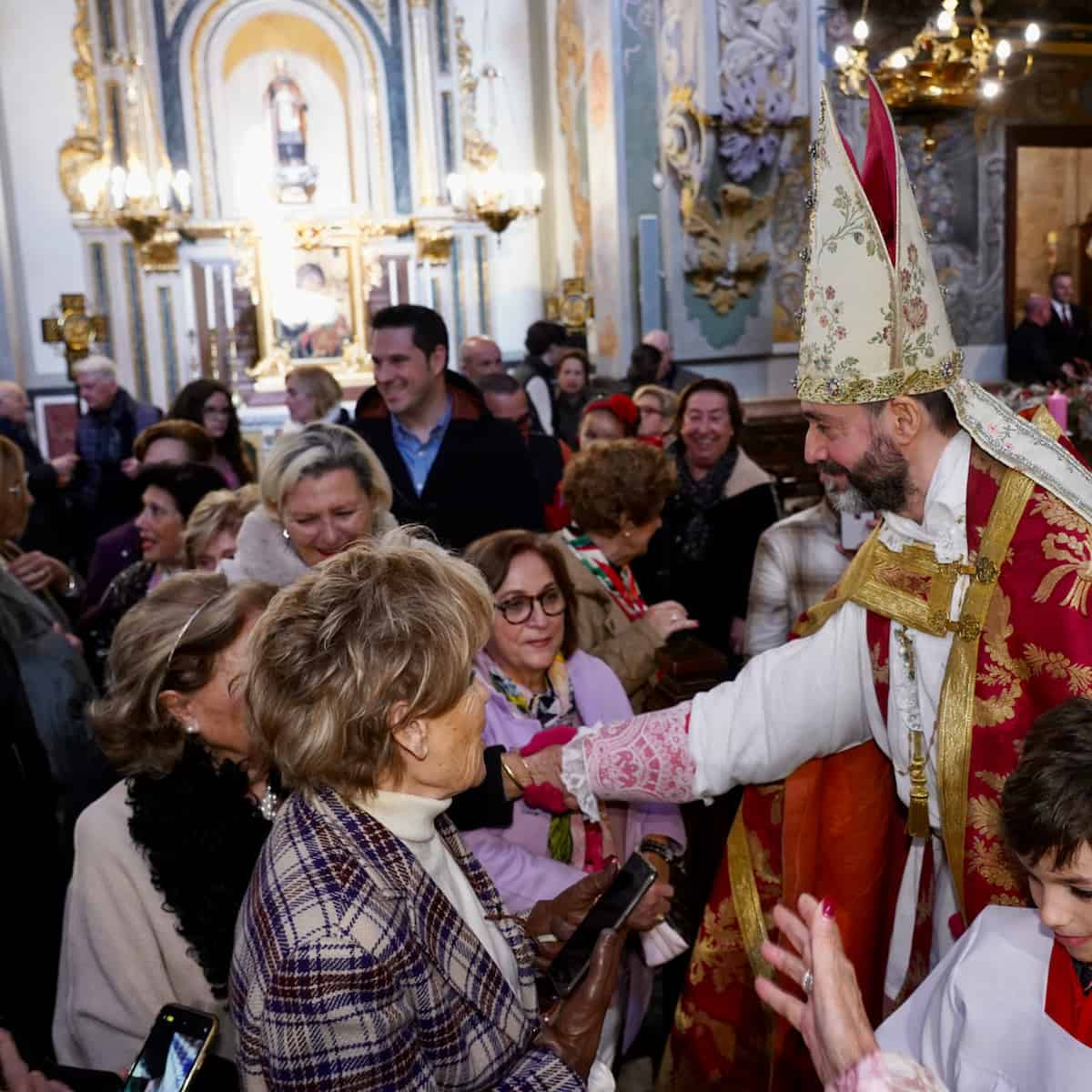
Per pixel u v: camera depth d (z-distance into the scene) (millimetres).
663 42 7844
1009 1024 1246
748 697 1918
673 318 7598
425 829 1242
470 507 3352
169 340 10062
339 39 10234
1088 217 8133
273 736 1183
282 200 10148
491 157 10398
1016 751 1635
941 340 1660
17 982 1854
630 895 1534
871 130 1705
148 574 3176
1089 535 1590
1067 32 7293
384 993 1076
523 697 2195
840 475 1781
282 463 2422
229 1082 1301
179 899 1455
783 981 2014
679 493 3887
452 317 10539
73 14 9664
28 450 6254
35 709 2523
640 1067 2680
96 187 9836
